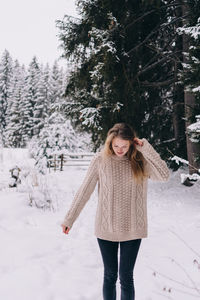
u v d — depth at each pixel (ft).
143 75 26.30
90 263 9.68
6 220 15.19
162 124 29.40
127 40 23.70
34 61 143.43
